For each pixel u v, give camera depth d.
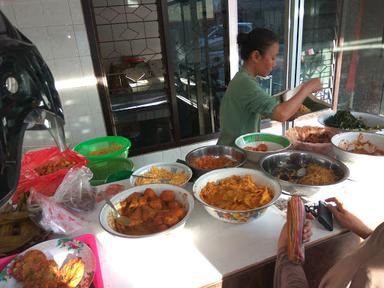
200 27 2.66
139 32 2.56
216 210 0.92
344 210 0.94
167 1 2.37
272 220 0.98
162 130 2.81
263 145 1.43
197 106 2.90
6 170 0.40
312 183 1.09
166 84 2.63
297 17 1.94
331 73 2.82
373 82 2.50
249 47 1.47
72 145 2.43
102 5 2.39
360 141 1.29
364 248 0.56
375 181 1.15
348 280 0.56
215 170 1.12
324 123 1.58
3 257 0.88
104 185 1.26
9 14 2.01
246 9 2.65
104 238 0.95
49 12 2.09
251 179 1.08
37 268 0.77
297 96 1.37
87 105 2.40
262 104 1.39
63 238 0.92
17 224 0.97
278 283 0.76
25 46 0.48
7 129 0.42
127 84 2.63
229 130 1.61
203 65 2.79
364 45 2.53
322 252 0.91
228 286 0.80
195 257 0.85
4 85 0.42
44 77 0.50
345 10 2.59
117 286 0.77
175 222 0.90
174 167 1.29
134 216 0.93
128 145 1.93
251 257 0.84
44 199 1.01
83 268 0.78
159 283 0.77
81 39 2.23
